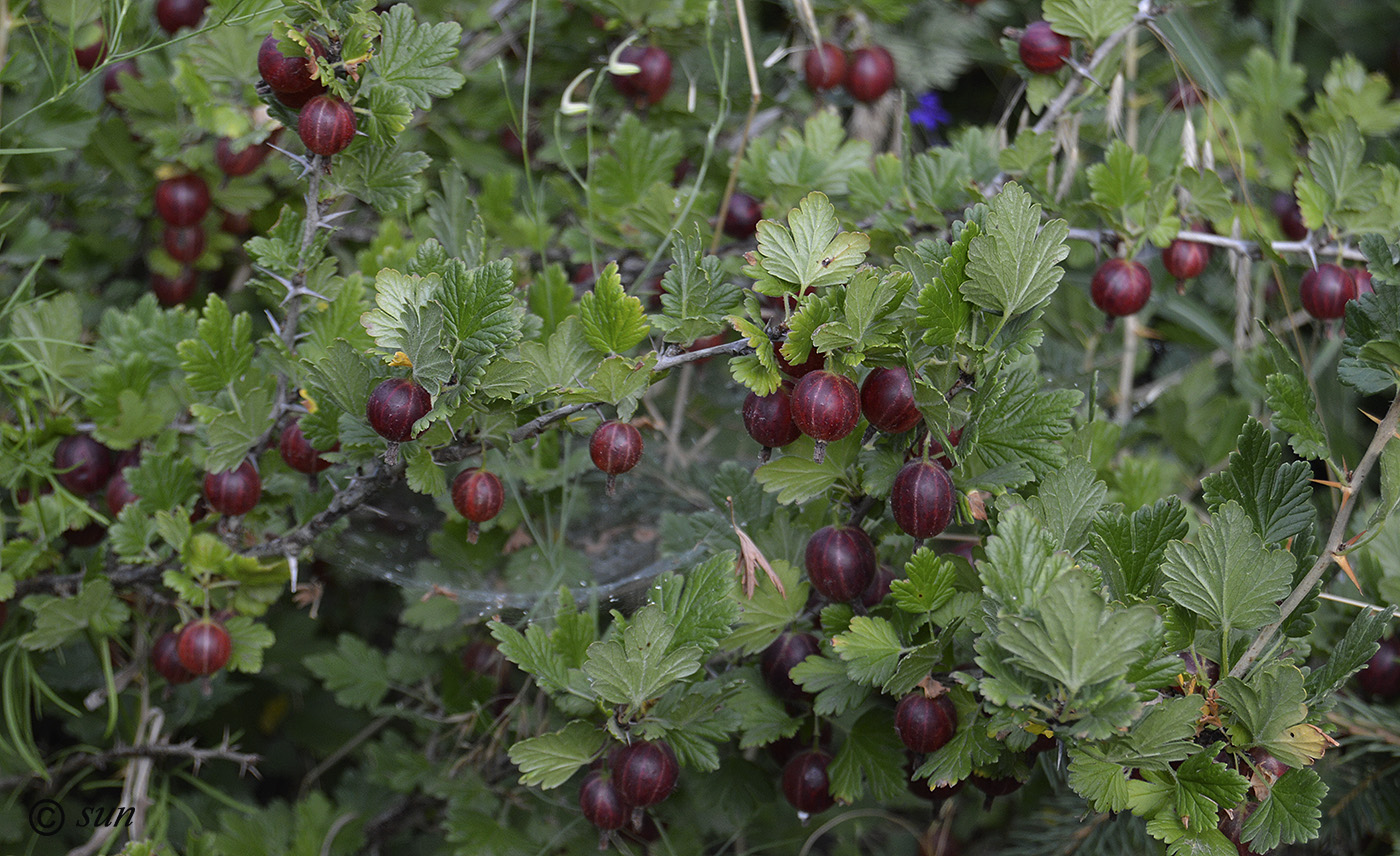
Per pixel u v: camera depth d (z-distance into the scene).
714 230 1.15
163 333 1.07
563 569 1.11
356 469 1.01
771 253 0.94
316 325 1.02
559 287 1.06
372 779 1.18
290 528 1.12
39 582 1.06
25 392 1.05
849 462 0.98
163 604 1.10
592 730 0.97
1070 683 0.91
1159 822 0.93
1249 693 0.93
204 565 1.02
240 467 1.03
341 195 1.01
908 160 1.10
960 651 0.97
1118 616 0.90
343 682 1.17
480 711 1.13
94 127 1.13
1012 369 0.98
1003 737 0.95
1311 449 0.97
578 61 1.19
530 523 1.10
